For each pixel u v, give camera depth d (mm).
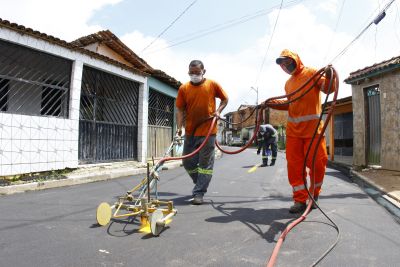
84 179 7711
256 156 19734
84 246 3152
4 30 6816
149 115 13133
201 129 5164
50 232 3604
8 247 3121
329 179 8305
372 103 10938
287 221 4043
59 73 8852
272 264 2633
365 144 11062
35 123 7594
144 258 2857
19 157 7234
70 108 8516
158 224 3471
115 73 10203
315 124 4355
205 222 4008
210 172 5191
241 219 4145
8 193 6090
